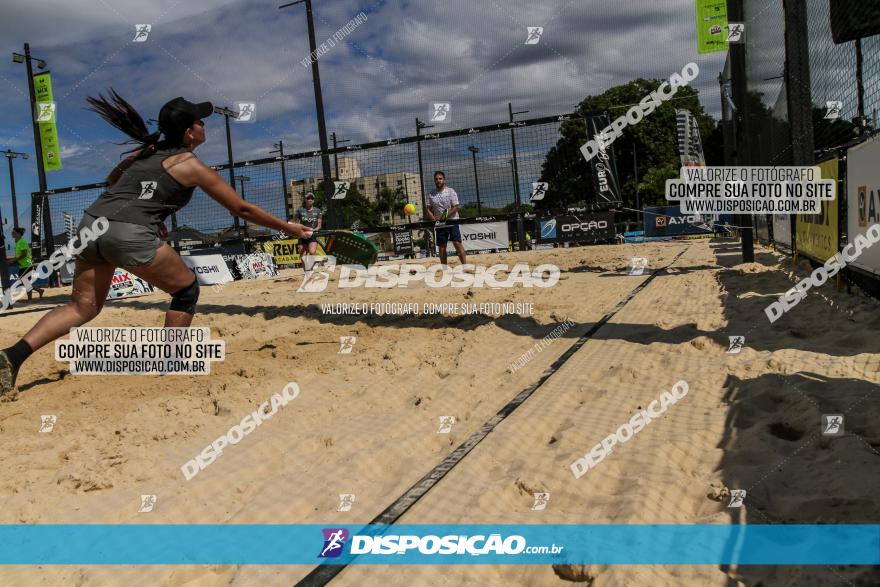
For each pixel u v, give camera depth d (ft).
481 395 12.64
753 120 37.63
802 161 24.88
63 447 10.61
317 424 11.57
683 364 13.32
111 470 9.42
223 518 8.08
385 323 20.77
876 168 16.19
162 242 14.65
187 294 15.35
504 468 8.94
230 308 26.63
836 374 11.54
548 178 31.60
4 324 27.30
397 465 9.51
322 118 46.78
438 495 8.16
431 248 69.36
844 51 20.99
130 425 11.46
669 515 7.16
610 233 64.85
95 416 12.41
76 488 9.09
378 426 11.10
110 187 14.33
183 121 14.21
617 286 26.78
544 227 66.13
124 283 43.55
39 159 47.14
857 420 9.19
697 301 21.24
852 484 7.26
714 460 8.52
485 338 17.54
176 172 14.12
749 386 11.12
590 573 6.07
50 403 13.33
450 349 16.74
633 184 128.67
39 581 6.74
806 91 24.54
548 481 8.30
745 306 19.15
